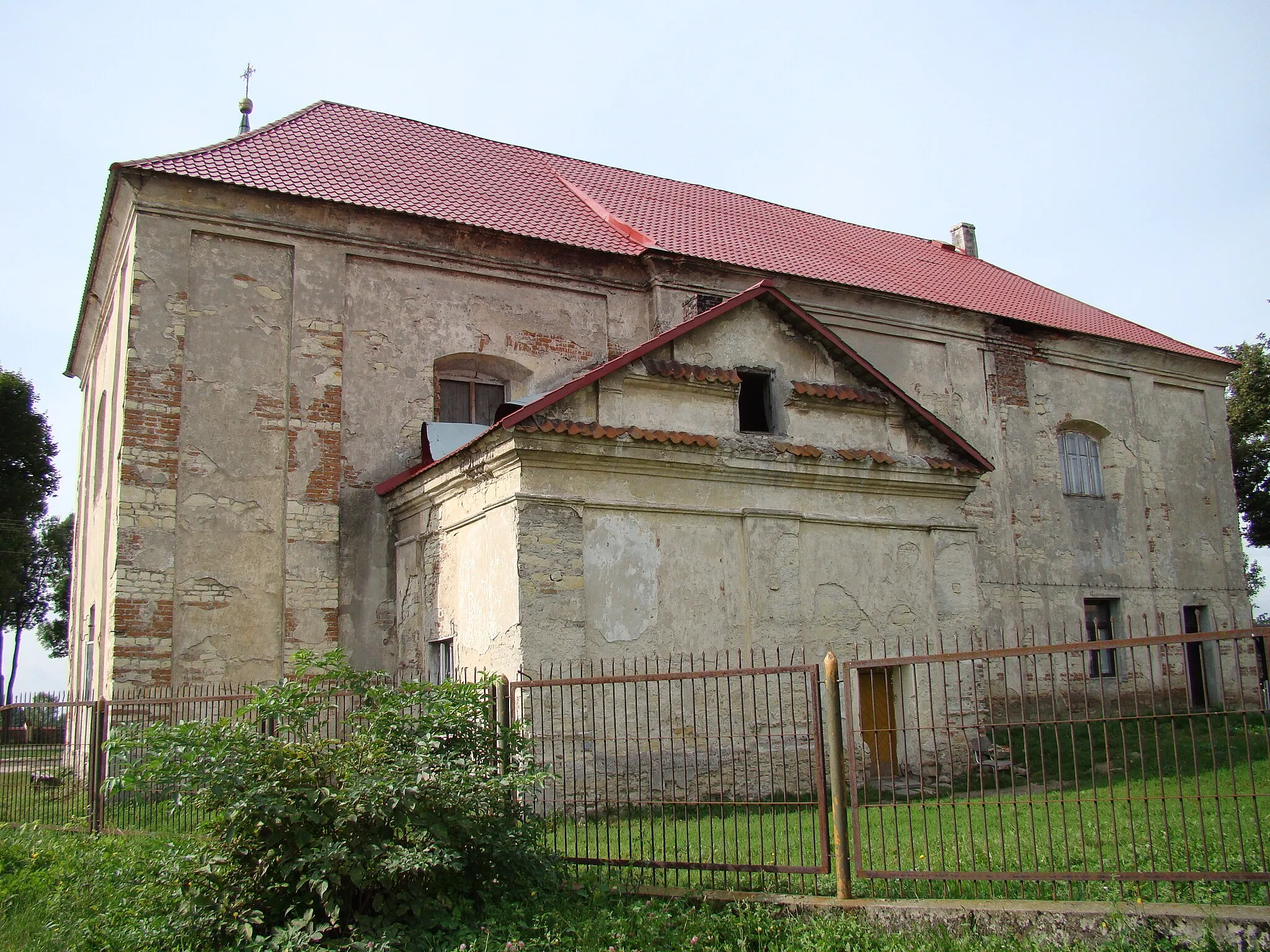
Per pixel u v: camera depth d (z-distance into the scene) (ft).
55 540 139.54
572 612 36.60
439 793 21.34
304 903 20.34
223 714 39.60
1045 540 69.46
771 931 20.47
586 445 37.58
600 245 56.34
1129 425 76.02
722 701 39.37
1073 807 32.27
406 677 44.93
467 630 39.63
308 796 20.08
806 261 66.59
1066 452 73.72
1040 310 75.92
